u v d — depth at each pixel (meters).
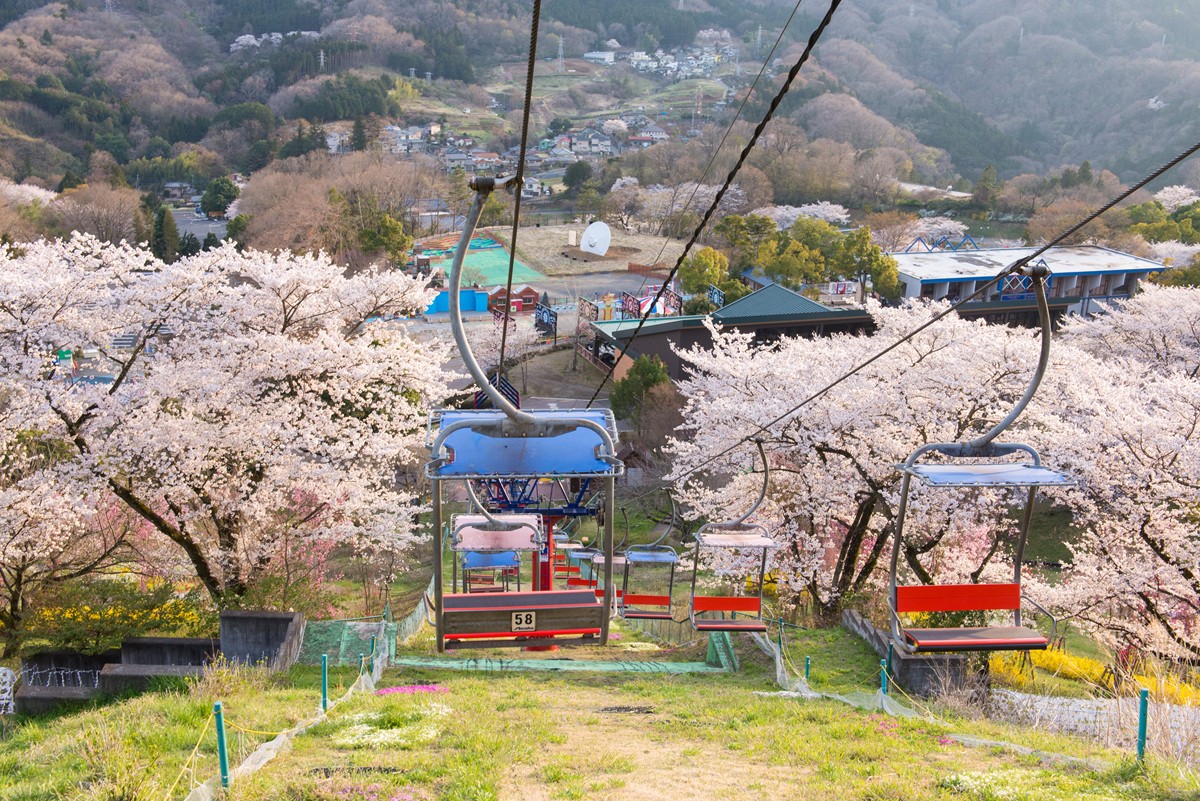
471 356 6.83
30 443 19.50
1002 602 10.04
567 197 136.00
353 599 24.95
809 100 166.00
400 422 22.48
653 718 10.73
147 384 18.05
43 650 16.38
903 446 19.12
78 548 20.72
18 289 17.36
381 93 187.75
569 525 24.08
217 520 19.67
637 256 98.62
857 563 22.58
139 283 18.91
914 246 84.06
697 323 47.22
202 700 10.75
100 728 9.30
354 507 20.55
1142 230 83.50
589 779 7.79
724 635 16.73
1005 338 20.17
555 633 9.46
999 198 120.50
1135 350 35.88
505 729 9.69
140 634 17.02
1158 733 8.70
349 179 107.31
